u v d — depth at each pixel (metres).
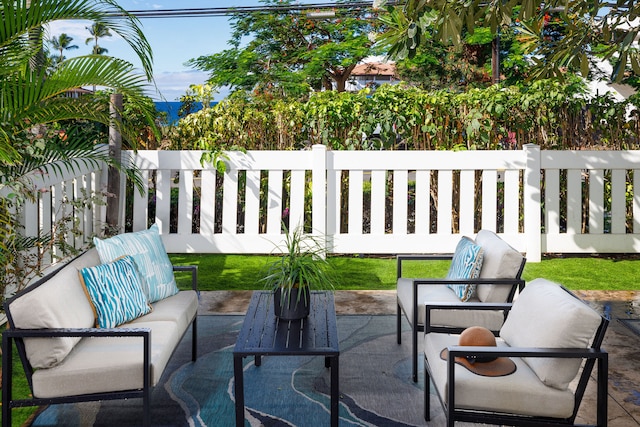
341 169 7.55
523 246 7.66
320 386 3.94
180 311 4.00
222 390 3.88
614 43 4.32
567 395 2.84
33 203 5.07
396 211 7.63
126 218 8.03
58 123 6.86
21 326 2.97
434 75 20.27
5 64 4.21
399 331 4.73
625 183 7.65
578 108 7.98
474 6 3.64
